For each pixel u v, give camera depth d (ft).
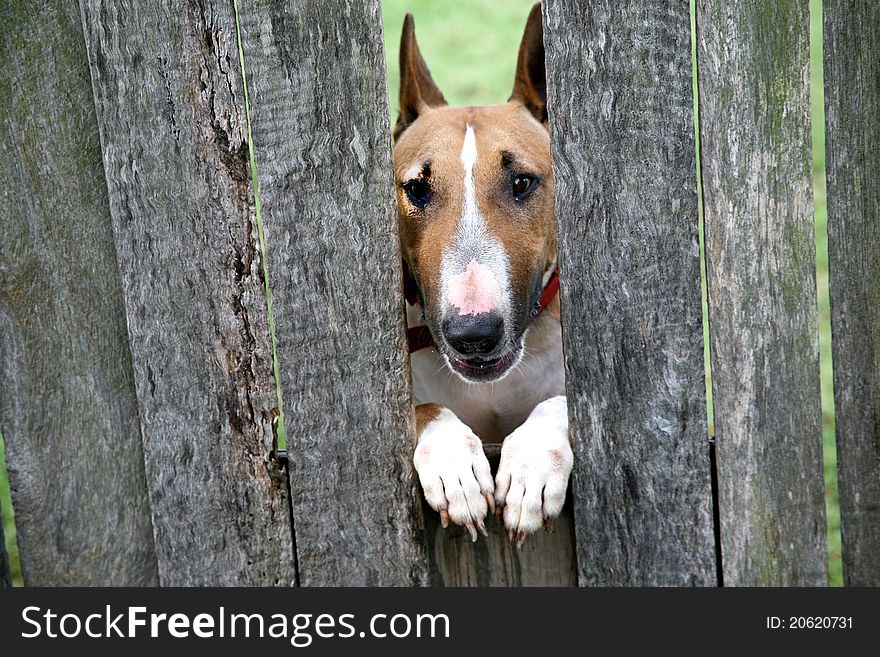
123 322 9.93
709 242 9.29
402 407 9.80
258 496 10.03
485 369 10.82
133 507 10.36
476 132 11.72
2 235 9.59
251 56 8.96
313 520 10.06
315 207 9.29
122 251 9.42
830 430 17.66
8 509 16.78
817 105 26.53
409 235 11.77
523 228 11.44
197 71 9.02
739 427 9.66
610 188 9.21
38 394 9.98
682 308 9.43
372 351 9.64
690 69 8.96
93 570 10.46
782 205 9.20
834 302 9.62
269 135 9.12
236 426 9.84
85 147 9.51
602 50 8.93
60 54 9.31
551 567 10.39
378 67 9.02
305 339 9.59
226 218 9.34
